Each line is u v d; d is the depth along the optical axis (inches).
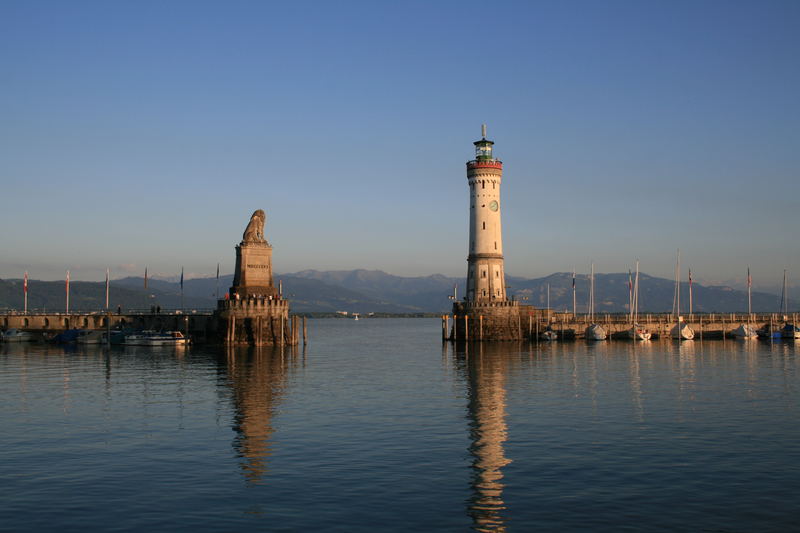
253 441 2060.8
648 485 1627.7
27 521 1407.5
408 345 6840.6
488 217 6314.0
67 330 6166.3
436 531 1363.2
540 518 1425.9
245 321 5629.9
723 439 2075.5
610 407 2642.7
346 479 1678.2
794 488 1601.9
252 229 5723.4
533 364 4303.6
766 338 6688.0
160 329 6245.1
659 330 6702.8
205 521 1408.7
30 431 2196.1
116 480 1668.3
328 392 3058.6
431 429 2230.6
